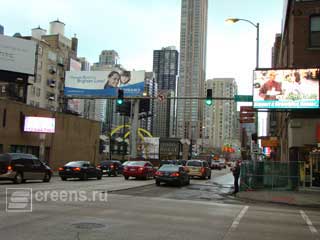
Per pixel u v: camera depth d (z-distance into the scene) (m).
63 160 45.25
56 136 43.78
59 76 99.88
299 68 27.78
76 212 12.52
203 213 14.09
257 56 30.41
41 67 91.62
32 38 89.50
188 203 17.45
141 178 34.84
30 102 86.50
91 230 9.78
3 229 9.48
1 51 50.78
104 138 67.56
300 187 26.27
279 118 42.06
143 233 9.77
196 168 38.72
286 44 33.81
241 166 27.09
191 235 9.80
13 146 36.84
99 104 109.88
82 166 30.78
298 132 27.42
